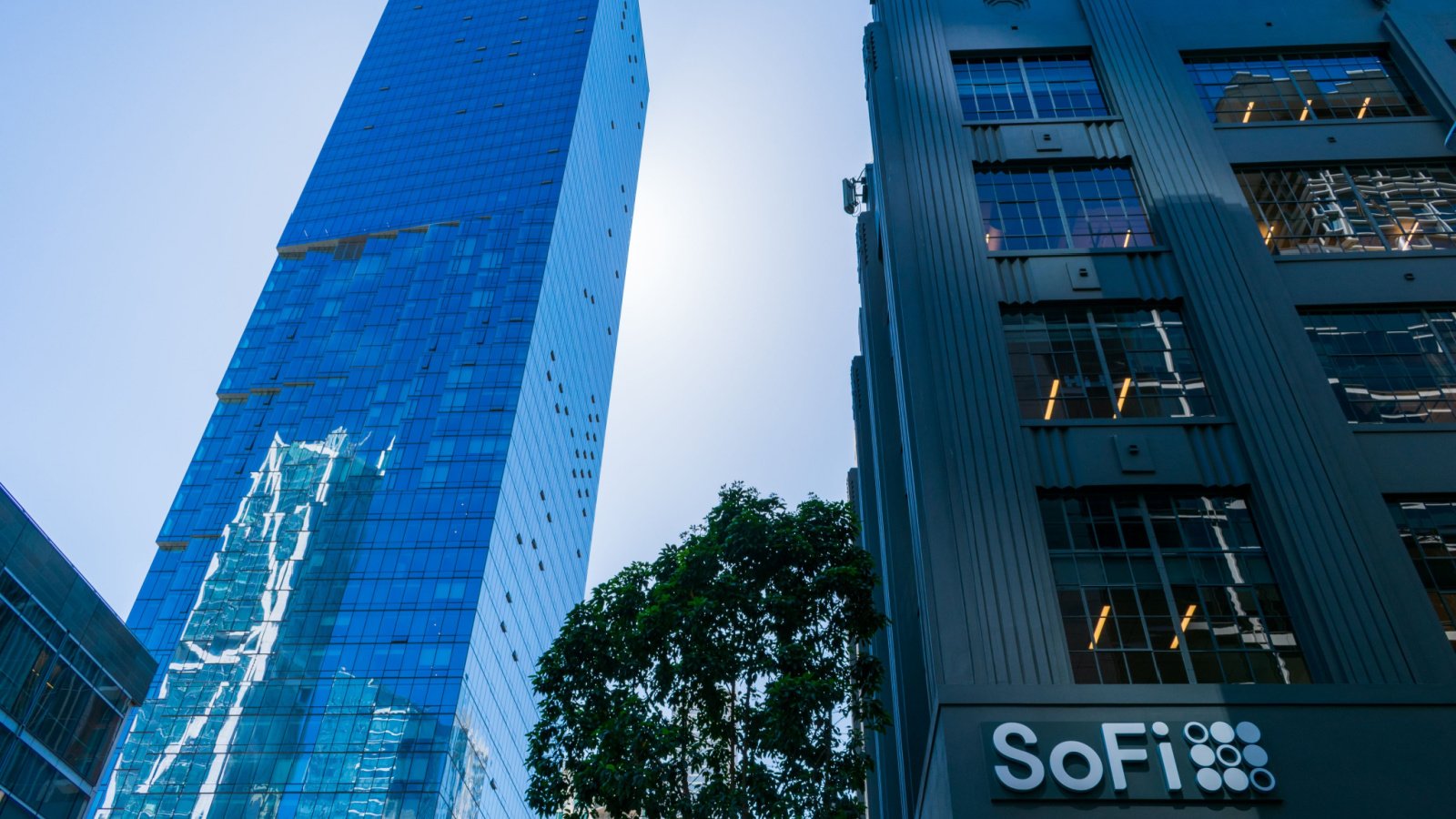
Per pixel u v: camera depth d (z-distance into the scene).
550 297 133.75
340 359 127.38
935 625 22.91
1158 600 23.69
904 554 34.84
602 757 22.67
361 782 93.50
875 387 41.34
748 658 24.59
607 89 173.12
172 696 101.19
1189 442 26.12
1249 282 28.95
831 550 26.27
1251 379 26.94
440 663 100.38
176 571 113.88
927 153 32.88
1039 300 29.11
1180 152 32.44
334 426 120.56
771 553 26.12
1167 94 34.06
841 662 24.97
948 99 34.59
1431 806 19.62
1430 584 23.58
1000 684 21.75
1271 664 22.61
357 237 141.00
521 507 119.38
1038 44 36.22
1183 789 20.05
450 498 112.25
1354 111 33.84
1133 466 25.66
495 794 107.31
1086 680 22.44
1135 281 29.48
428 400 120.75
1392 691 21.14
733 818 21.83
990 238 31.11
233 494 117.88
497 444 116.00
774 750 22.72
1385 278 29.20
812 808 21.98
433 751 94.69
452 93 158.62
